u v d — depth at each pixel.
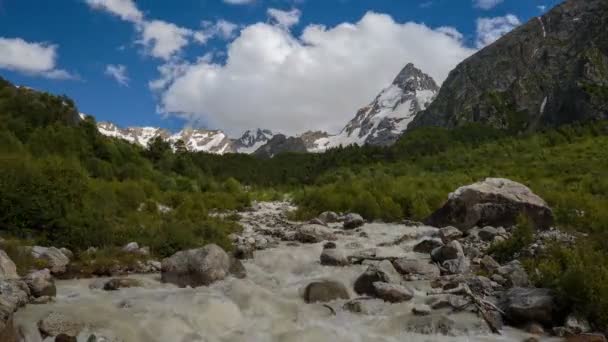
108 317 8.68
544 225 18.20
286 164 158.62
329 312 10.04
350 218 21.59
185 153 102.75
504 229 17.73
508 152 94.56
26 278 9.88
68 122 57.50
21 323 7.94
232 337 8.59
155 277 12.02
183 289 10.88
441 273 12.83
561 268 11.55
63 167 18.78
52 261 12.09
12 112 51.66
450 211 19.73
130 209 21.53
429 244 15.28
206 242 15.37
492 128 192.00
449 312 9.80
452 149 120.00
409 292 10.73
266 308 10.07
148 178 46.53
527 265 12.41
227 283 11.39
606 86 165.88
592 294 9.14
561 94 179.75
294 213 26.69
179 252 12.03
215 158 141.25
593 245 13.95
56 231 14.29
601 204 21.72
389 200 24.81
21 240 13.25
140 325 8.48
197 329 8.74
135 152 59.78
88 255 13.24
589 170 51.84
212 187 52.62
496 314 9.66
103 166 43.53
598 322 8.95
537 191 25.91
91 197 18.58
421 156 119.81
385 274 11.23
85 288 10.77
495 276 12.03
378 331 9.14
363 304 10.18
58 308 8.96
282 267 13.52
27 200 14.25
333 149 164.88
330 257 13.59
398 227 20.78
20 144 38.22
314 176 120.31
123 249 13.93
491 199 18.69
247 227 21.17
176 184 48.03
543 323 9.27
